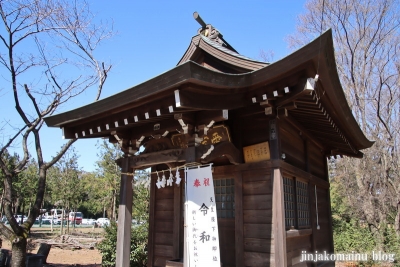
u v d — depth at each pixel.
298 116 6.16
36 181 25.22
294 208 6.07
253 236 5.32
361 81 17.08
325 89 5.02
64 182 26.22
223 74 4.34
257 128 5.75
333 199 19.47
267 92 4.91
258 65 5.95
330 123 6.34
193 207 4.79
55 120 5.82
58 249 18.53
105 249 10.74
